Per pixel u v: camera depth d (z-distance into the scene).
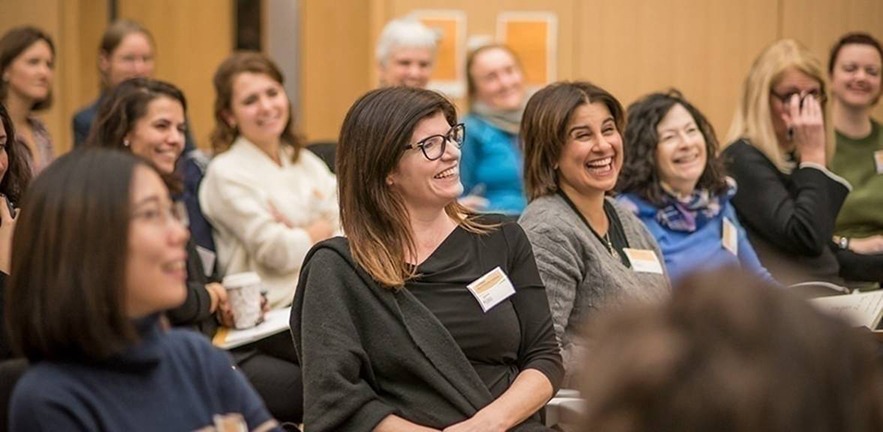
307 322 3.13
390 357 3.11
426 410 3.09
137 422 2.04
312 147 5.48
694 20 6.89
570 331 3.74
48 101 5.59
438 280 3.20
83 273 1.96
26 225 2.00
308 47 7.38
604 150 3.79
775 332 0.96
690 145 4.45
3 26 6.80
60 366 2.02
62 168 2.02
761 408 0.94
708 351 0.96
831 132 5.24
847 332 0.97
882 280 5.26
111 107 4.39
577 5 6.92
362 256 3.15
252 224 4.63
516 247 3.35
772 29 6.86
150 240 2.01
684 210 4.48
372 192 3.19
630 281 3.78
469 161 5.87
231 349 4.24
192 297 4.02
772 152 5.02
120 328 1.99
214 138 4.99
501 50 5.95
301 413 4.20
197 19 7.38
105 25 7.25
